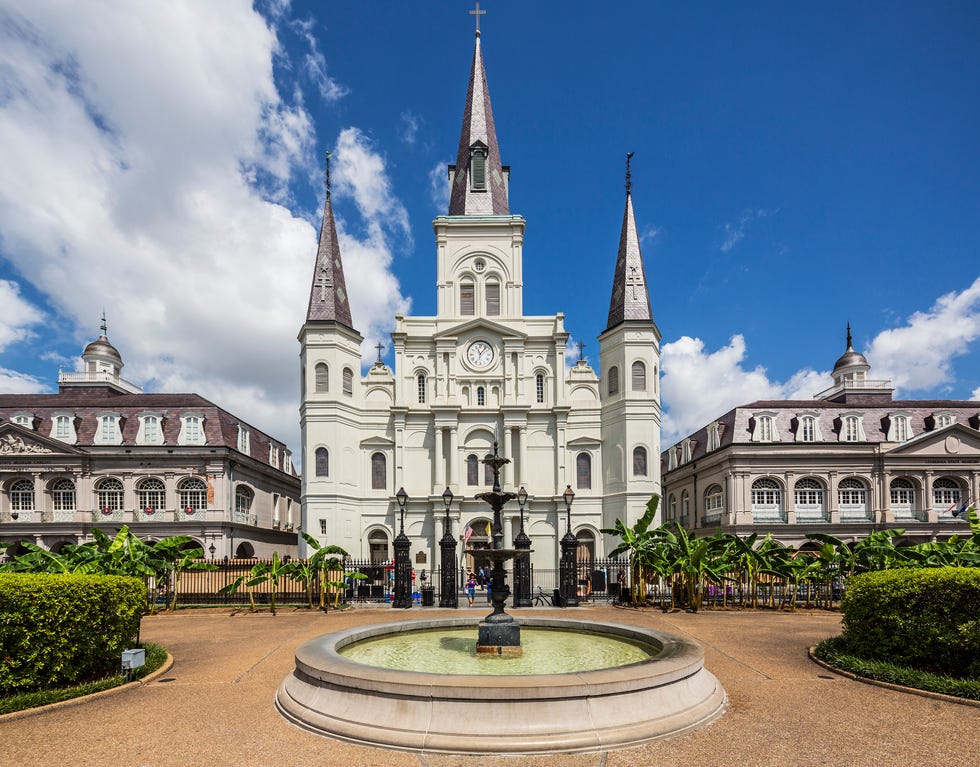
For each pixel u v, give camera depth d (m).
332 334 45.56
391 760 8.43
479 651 12.97
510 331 47.34
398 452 46.09
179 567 28.61
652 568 27.98
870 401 57.69
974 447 48.78
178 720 10.37
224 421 49.62
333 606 28.92
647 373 45.28
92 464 47.31
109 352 59.91
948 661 12.31
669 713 9.52
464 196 50.94
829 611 26.06
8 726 10.10
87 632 12.48
